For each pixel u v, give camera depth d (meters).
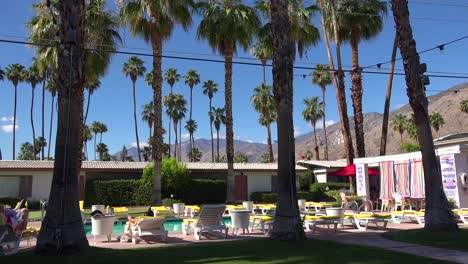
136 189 32.62
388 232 12.95
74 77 9.12
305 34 27.58
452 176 19.20
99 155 98.81
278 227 10.76
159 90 22.91
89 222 17.77
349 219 16.59
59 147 8.88
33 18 20.23
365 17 28.08
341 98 28.61
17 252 9.34
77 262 7.79
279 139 11.06
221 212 12.75
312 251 9.05
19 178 30.64
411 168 20.86
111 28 21.80
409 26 12.91
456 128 171.75
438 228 11.90
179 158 79.81
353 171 25.75
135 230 11.62
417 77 12.64
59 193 8.70
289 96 11.14
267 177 38.56
